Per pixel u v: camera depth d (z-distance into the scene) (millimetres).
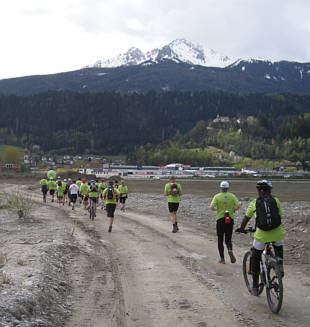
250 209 6012
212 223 16250
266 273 5598
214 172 120562
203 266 8102
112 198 13461
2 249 9312
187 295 6086
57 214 20000
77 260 8469
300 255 9172
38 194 40844
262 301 5797
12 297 5152
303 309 5434
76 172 115062
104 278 7090
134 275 7328
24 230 13453
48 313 5094
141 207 24766
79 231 13398
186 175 115125
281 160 198125
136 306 5570
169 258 8914
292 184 71188
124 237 12164
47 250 8727
